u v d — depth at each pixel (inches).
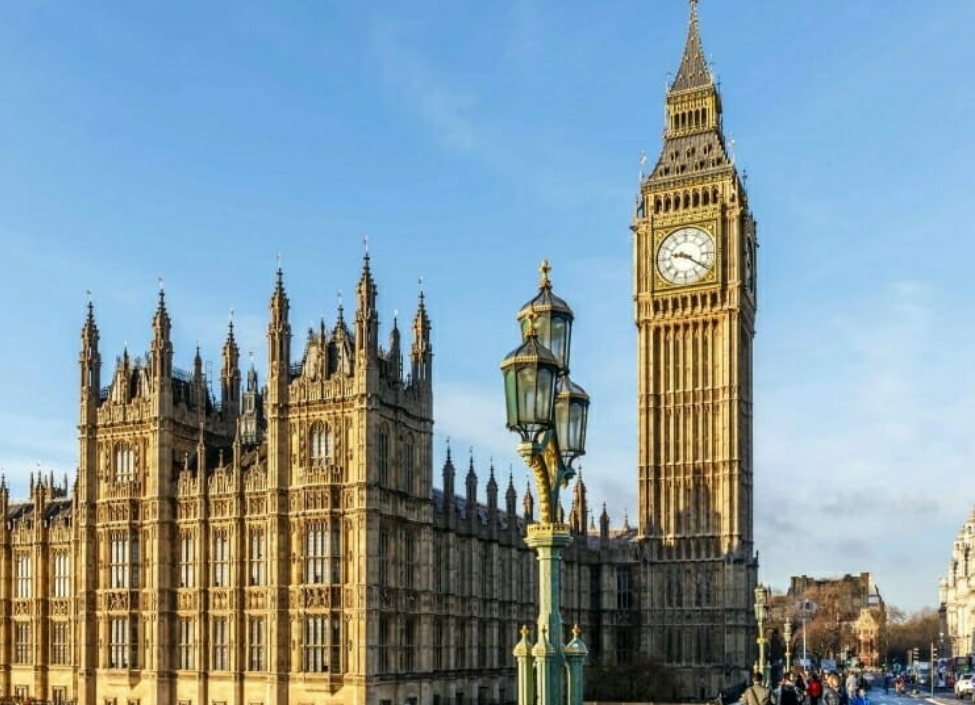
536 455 852.0
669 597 6097.4
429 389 4340.6
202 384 4532.5
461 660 4613.7
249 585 4077.3
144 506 4281.5
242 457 4320.9
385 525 3986.2
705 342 6230.3
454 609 4485.7
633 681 5693.9
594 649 6176.2
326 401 3978.8
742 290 6225.4
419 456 4274.1
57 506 5000.0
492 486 5017.2
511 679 5036.9
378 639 3848.4
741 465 6161.4
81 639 4318.4
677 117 6501.0
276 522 3976.4
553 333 951.0
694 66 6515.8
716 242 6210.6
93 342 4466.0
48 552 4746.6
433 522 4318.4
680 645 6033.5
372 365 3912.4
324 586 3885.3
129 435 4347.9
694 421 6195.9
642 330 6348.4
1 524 4862.2
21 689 4722.0
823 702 2544.3
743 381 6304.1
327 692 3828.7
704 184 6284.5
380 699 3833.7
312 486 3946.9
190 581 4205.2
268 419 4062.5
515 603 5142.7
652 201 6407.5
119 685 4229.8
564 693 927.0
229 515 4141.2
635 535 7062.0
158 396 4274.1
